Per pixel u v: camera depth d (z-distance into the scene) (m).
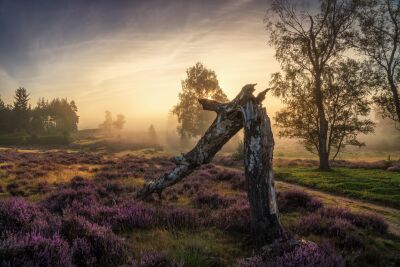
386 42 26.83
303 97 31.02
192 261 4.70
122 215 7.15
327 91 30.27
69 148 89.62
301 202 10.67
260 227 6.09
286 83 30.95
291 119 31.67
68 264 4.01
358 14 27.58
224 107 7.06
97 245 5.00
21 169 21.17
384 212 11.65
